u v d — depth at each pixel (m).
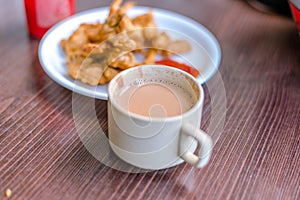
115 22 0.50
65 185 0.36
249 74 0.49
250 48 0.54
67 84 0.45
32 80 0.47
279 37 0.56
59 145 0.40
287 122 0.43
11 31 0.55
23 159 0.38
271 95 0.46
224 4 0.63
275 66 0.51
